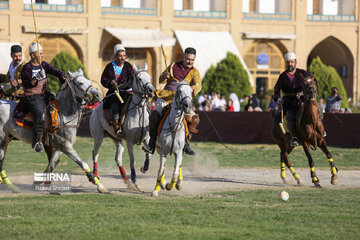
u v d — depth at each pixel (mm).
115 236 9391
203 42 49875
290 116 16094
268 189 15133
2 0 45812
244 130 30422
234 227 10203
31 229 9711
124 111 14703
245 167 20250
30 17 46625
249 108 35281
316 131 15766
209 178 17438
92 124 15945
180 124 13461
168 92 14109
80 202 12352
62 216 10742
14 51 14047
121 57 15102
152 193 13711
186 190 14867
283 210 11828
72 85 13500
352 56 54719
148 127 14625
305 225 10477
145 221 10516
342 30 54438
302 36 53875
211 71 45469
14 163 19938
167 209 11656
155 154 23719
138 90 14398
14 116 13648
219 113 30969
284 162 16656
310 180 17109
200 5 53156
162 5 50438
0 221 10258
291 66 16109
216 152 25359
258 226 10297
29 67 13594
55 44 47812
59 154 14141
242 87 45250
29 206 11625
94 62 48688
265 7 54562
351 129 27594
